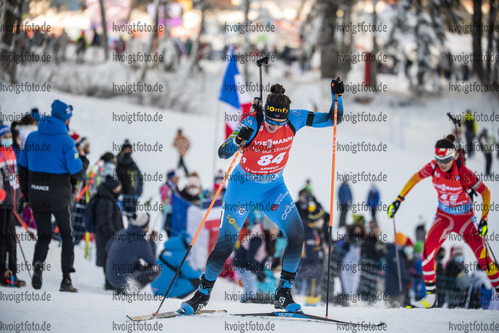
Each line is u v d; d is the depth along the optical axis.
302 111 11.09
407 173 45.22
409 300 18.81
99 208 17.56
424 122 65.19
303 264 19.41
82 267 19.58
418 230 26.23
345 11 69.62
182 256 16.12
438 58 74.38
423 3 76.38
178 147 38.47
